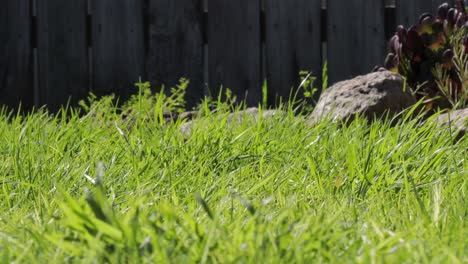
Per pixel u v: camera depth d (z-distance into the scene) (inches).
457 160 251.8
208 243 125.4
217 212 153.6
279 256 128.1
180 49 527.5
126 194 214.5
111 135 303.6
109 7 525.7
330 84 528.1
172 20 527.2
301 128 305.9
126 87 526.6
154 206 177.8
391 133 285.6
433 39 412.5
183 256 129.0
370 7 527.5
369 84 349.4
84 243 135.6
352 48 529.0
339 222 162.1
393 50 425.4
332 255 134.0
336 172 237.6
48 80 527.2
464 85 377.1
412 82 415.5
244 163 260.5
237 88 528.4
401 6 529.0
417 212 177.9
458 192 202.1
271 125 309.4
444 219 167.6
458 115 308.5
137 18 525.7
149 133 299.1
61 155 256.4
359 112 339.0
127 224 140.3
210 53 527.5
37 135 294.5
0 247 144.9
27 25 525.7
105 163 253.3
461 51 377.7
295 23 527.2
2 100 527.2
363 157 240.5
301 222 154.0
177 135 285.1
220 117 329.7
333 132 288.4
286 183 227.1
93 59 526.6
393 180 223.5
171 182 229.9
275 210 193.8
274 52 527.5
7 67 526.3
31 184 212.1
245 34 527.2
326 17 527.5
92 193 218.2
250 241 132.0
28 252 137.7
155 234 132.6
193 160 253.9
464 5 450.9
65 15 526.6
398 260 126.8
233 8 527.2
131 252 127.9
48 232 150.1
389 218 179.9
